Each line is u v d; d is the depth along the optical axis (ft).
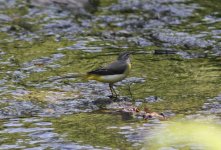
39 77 52.37
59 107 45.75
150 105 45.88
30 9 70.95
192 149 36.81
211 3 72.90
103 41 62.69
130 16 69.26
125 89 49.60
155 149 37.60
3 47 60.44
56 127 41.93
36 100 47.01
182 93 48.39
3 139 39.93
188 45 61.31
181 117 43.06
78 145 38.73
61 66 55.26
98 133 40.65
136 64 55.88
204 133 38.47
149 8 71.15
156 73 53.42
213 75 52.80
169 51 59.67
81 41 62.59
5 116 43.96
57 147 38.58
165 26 66.49
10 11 70.49
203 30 65.10
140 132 40.52
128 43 62.13
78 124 42.42
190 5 71.97
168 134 39.78
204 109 44.70
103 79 47.55
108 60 56.80
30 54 58.49
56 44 61.67
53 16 69.26
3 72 53.57
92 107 45.78
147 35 64.23
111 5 72.38
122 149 37.93
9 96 47.67
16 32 64.90
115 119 43.19
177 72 53.67
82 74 50.14
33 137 40.22
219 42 61.72
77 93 48.67
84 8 71.41
